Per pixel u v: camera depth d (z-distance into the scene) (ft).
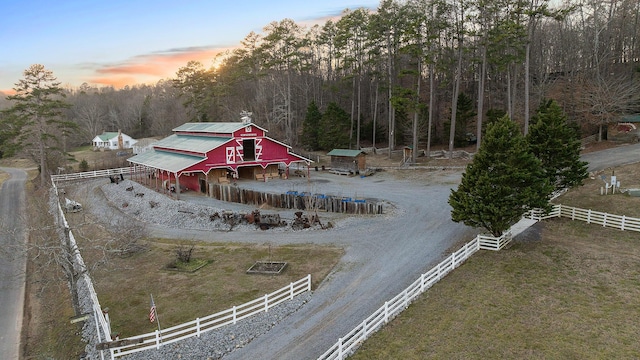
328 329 56.24
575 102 170.30
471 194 78.59
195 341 55.21
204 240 97.55
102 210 134.62
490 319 55.21
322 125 222.69
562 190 110.73
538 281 65.05
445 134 211.61
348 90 264.11
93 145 350.43
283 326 57.98
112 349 51.62
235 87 276.62
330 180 155.63
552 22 213.05
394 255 79.97
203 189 143.84
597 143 158.81
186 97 359.46
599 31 170.81
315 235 95.04
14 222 134.72
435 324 54.90
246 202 124.98
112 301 67.92
